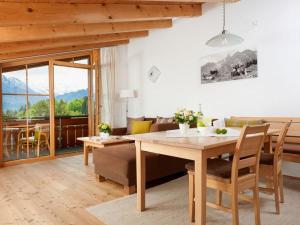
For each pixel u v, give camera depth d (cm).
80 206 269
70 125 697
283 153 314
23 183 353
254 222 224
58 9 265
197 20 493
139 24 470
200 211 192
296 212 244
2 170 432
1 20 226
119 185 341
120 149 353
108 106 636
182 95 529
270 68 385
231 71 436
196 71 498
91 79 632
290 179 354
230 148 218
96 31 397
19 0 234
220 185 203
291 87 362
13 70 495
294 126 349
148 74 616
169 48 557
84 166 455
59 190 321
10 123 488
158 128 375
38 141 525
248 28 411
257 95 402
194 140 213
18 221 235
